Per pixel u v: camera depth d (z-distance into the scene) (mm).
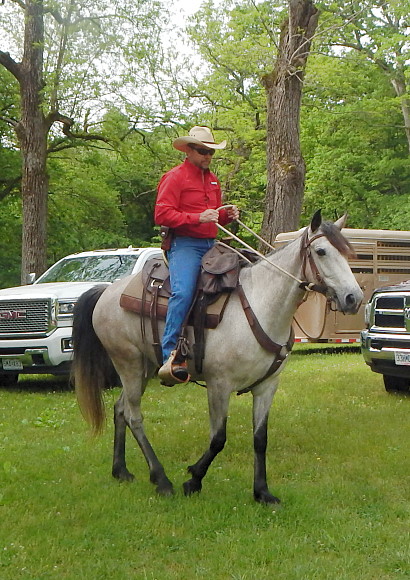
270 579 3971
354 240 15891
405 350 9008
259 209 30625
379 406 9000
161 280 5574
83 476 5980
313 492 5484
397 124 27453
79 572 4059
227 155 29406
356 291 4629
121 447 6008
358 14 16953
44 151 19812
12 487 5633
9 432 7621
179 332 5195
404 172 27875
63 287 10250
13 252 26641
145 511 5102
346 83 23500
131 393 5836
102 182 27250
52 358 9781
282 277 4977
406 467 6199
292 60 15555
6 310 9891
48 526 4754
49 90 18766
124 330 5773
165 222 5281
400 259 16422
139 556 4328
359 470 6121
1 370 10055
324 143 29156
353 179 28562
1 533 4613
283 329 5051
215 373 5145
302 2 15688
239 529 4734
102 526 4750
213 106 28359
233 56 24594
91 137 21891
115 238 31094
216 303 5152
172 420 8250
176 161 24703
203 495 5398
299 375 11766
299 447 7020
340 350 17297
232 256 5277
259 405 5277
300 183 15852
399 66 24641
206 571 4078
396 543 4488
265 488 5223
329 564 4156
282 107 15773
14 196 25969
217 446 5223
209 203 5492
